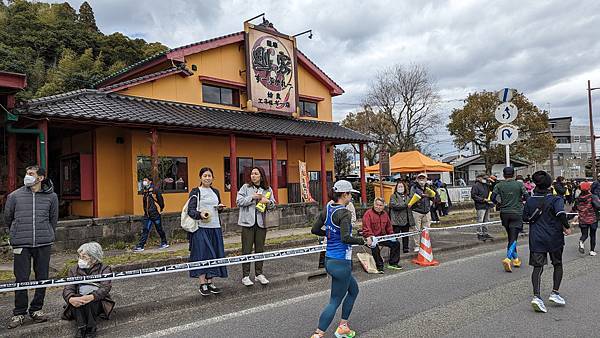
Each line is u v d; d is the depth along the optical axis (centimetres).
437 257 945
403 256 920
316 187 1798
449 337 449
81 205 1341
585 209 934
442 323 495
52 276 713
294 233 1248
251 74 1598
